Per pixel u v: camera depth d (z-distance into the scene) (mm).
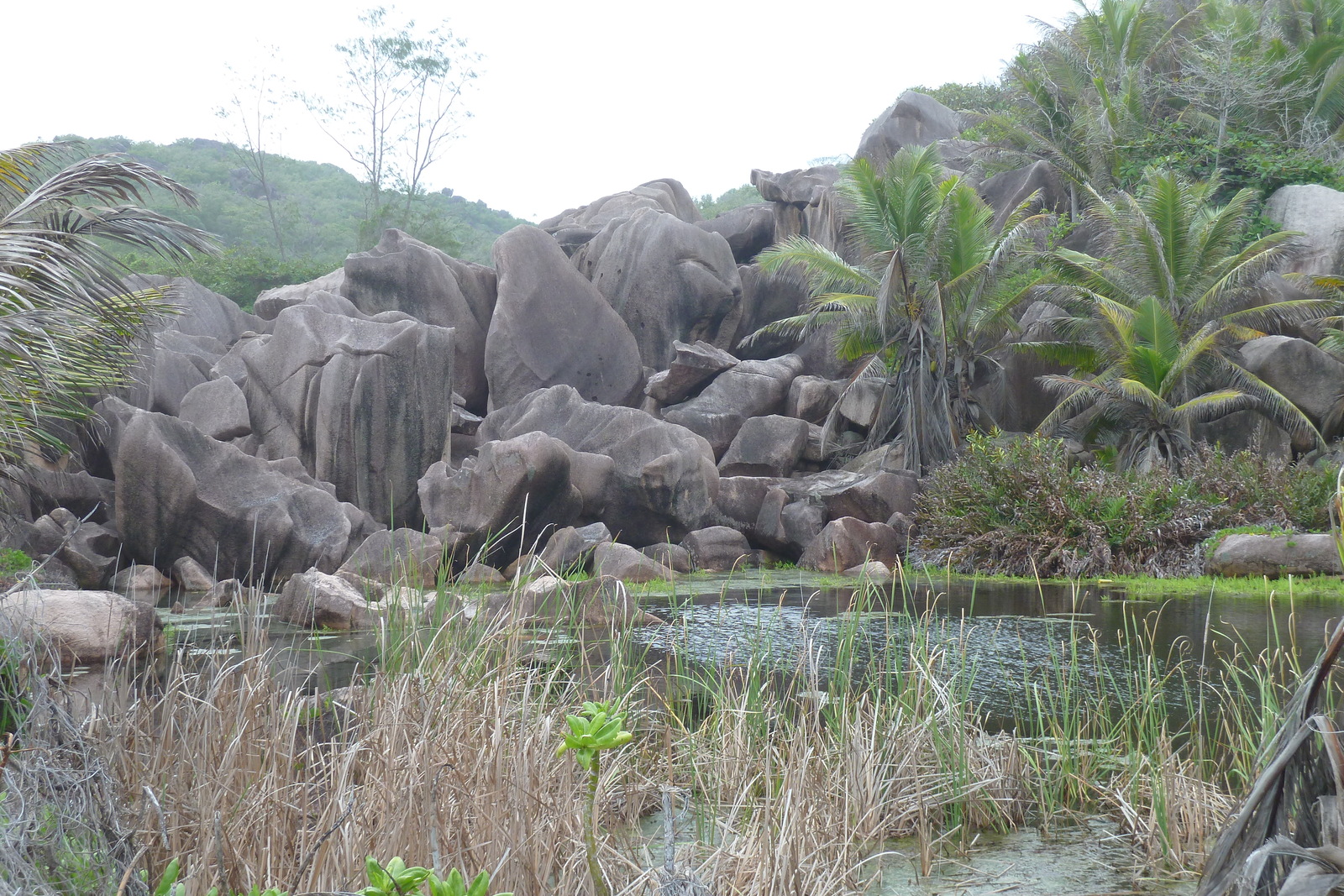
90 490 15977
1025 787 4703
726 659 5508
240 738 3240
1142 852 4113
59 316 8156
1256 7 35656
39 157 9398
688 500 19750
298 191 78625
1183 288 22797
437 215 52625
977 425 22906
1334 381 22703
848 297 22266
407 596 4820
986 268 21953
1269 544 15508
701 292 28344
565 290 26703
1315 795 2031
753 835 3432
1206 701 6449
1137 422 21844
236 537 15961
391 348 19484
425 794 2926
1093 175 31156
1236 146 29594
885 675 5164
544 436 17500
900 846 4207
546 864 2893
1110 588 14750
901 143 36562
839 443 25766
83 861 2186
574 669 5207
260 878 2754
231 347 24938
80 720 2859
